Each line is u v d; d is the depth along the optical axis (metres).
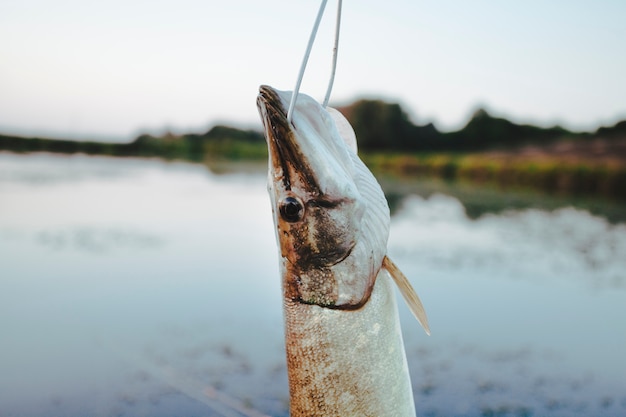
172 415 0.72
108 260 1.67
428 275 1.48
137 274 1.49
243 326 1.06
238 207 3.03
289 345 0.39
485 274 1.49
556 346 0.97
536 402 0.77
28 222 2.41
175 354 0.93
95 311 1.16
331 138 0.38
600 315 1.14
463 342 1.00
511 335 1.03
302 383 0.39
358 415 0.38
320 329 0.38
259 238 2.11
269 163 0.38
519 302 1.23
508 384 0.82
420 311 0.38
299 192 0.37
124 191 3.74
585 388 0.81
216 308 1.19
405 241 1.97
